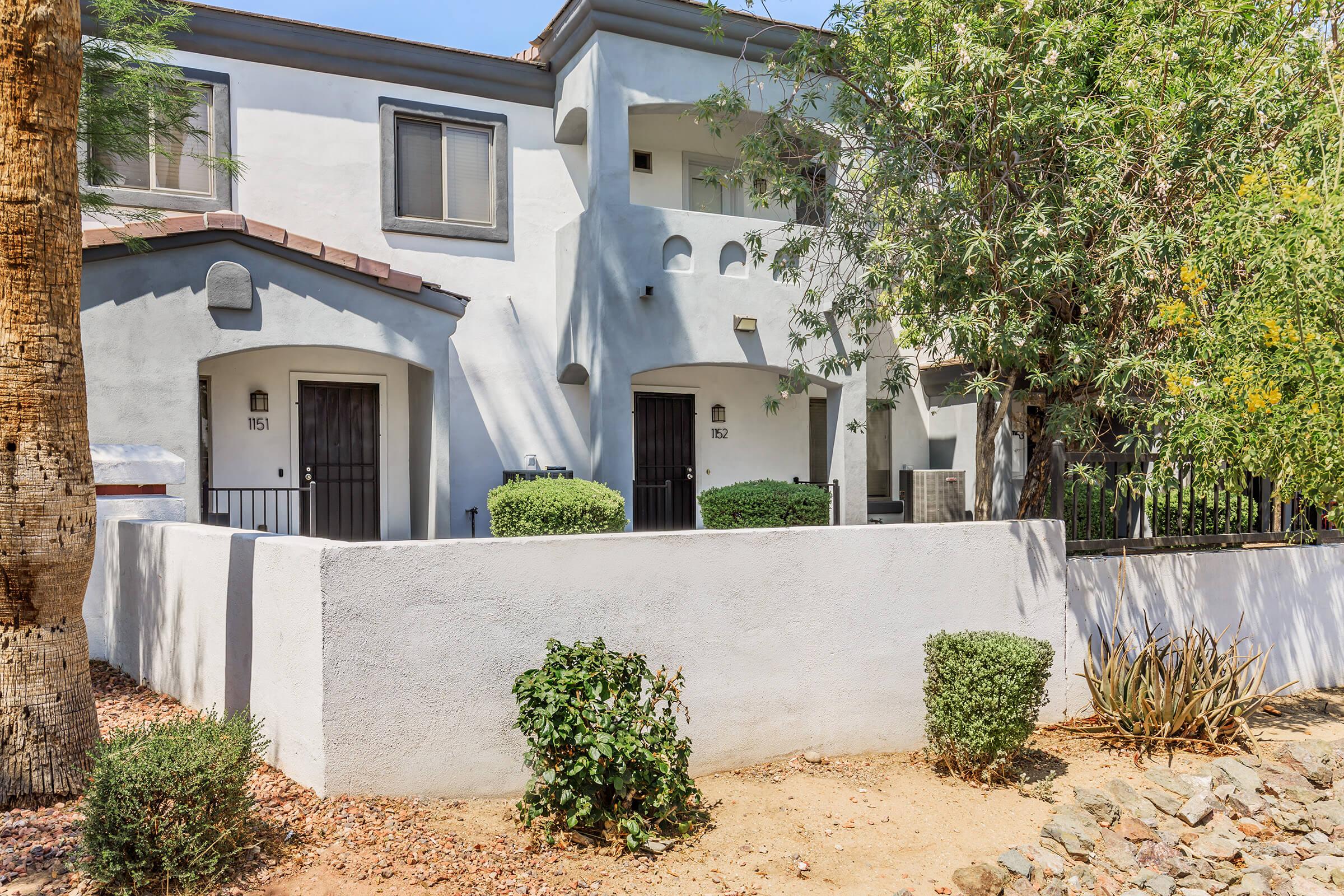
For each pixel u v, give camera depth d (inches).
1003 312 285.4
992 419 322.0
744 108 354.9
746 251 479.5
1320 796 238.1
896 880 175.9
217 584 226.7
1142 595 312.5
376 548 184.7
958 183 292.7
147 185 414.3
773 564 239.3
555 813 185.0
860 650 253.0
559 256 498.0
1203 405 261.7
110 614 303.4
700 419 565.9
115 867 142.7
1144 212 279.0
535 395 495.5
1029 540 285.4
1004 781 234.4
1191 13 284.8
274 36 435.2
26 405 171.6
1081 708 295.9
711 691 228.2
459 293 478.6
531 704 181.2
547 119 502.6
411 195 471.2
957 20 265.0
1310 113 278.2
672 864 173.5
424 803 186.5
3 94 167.0
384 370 487.5
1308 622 355.9
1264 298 249.4
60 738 176.9
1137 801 224.7
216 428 443.2
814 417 608.7
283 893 147.3
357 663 181.8
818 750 245.3
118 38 304.3
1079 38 266.8
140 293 351.9
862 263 331.6
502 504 406.0
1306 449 255.6
